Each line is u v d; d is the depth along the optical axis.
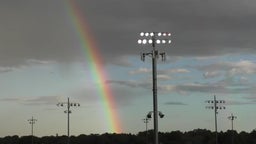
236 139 173.62
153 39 51.59
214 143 175.88
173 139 181.75
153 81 51.34
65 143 198.00
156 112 50.81
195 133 187.38
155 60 51.62
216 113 119.75
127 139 182.75
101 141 190.00
